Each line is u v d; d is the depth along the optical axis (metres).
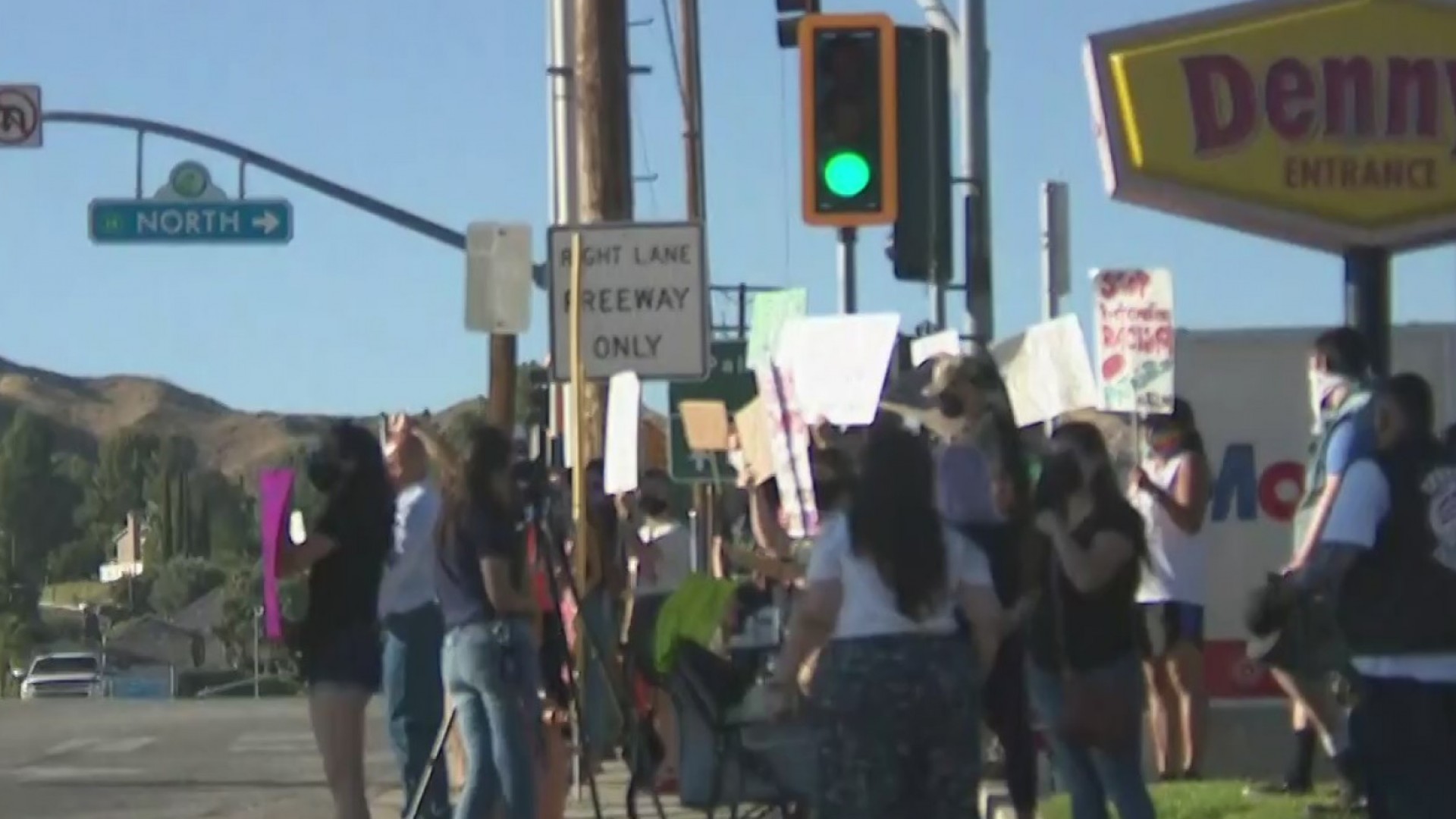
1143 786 26.91
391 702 32.84
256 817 44.91
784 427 35.50
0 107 66.88
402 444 33.00
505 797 30.03
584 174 47.41
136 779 52.50
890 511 23.48
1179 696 35.38
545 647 32.34
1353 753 23.11
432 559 31.66
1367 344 32.53
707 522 65.75
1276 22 33.72
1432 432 23.03
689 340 38.72
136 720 72.56
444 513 30.36
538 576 33.09
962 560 23.92
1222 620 37.44
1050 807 33.28
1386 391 22.70
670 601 30.83
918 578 23.34
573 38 48.12
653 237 38.78
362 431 30.41
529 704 30.31
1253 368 37.75
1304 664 28.62
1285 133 33.56
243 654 192.25
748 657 36.56
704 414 49.78
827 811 23.62
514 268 39.16
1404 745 22.50
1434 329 37.75
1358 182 33.56
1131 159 33.56
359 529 29.91
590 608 38.12
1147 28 33.78
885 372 34.25
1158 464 34.72
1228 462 37.75
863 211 34.25
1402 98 33.56
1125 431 39.44
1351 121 33.59
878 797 23.34
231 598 194.62
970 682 23.72
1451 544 22.30
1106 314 35.12
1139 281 34.81
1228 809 31.41
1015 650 28.48
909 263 34.50
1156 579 34.66
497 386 39.25
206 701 87.81
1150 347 34.62
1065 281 47.84
